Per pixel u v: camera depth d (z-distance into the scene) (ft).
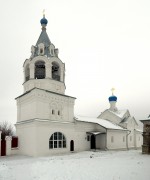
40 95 91.50
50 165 60.49
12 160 73.72
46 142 90.38
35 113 88.63
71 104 107.14
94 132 115.55
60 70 103.91
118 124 146.30
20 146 95.91
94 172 49.03
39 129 88.28
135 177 42.60
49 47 103.71
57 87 101.30
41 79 97.25
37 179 42.75
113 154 95.76
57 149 94.94
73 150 104.37
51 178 43.45
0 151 88.12
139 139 156.87
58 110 99.66
